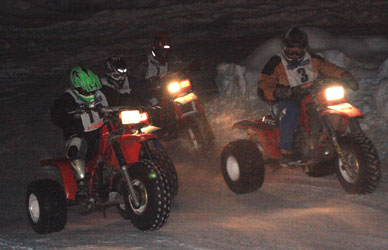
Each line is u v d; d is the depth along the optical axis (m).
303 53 11.52
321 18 38.38
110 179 9.66
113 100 12.63
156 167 8.92
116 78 12.45
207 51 30.12
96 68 30.12
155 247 7.82
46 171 16.23
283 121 11.42
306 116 11.19
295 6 44.12
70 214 11.91
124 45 36.44
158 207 8.72
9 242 8.91
